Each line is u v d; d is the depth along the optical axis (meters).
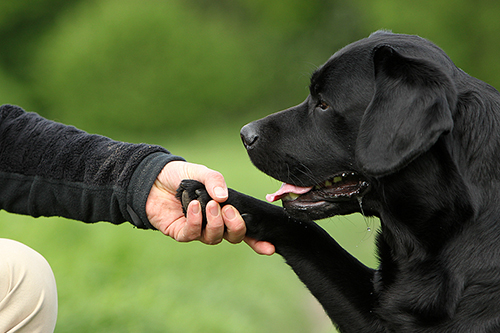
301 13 44.12
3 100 40.78
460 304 2.78
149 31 43.53
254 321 5.43
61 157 2.91
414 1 35.47
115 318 5.02
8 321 2.27
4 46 43.50
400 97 2.77
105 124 43.78
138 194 2.88
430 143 2.64
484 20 33.75
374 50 2.97
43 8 44.38
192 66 43.78
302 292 6.69
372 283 3.23
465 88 2.96
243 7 46.91
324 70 3.29
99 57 42.97
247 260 7.31
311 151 3.36
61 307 5.31
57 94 43.41
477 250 2.79
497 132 2.84
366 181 3.19
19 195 2.94
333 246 3.32
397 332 3.00
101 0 46.06
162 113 43.81
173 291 5.86
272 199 3.40
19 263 2.33
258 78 44.56
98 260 6.74
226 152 22.88
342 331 3.24
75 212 2.95
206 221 2.88
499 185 2.79
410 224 3.00
